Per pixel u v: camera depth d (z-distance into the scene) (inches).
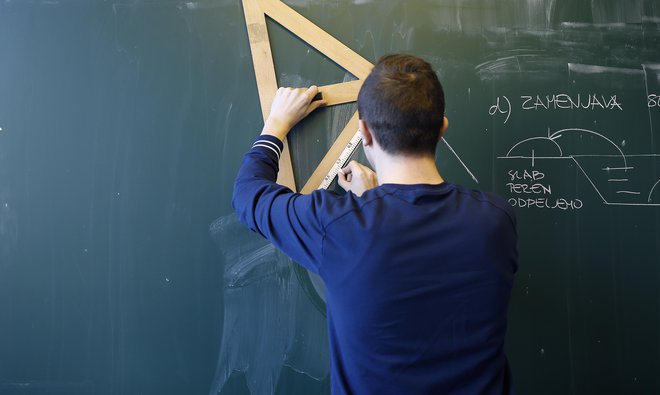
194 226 41.9
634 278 42.3
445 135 42.5
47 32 42.0
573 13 43.3
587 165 42.7
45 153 41.6
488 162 42.4
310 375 42.1
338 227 24.4
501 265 25.0
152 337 41.6
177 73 42.2
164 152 42.0
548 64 42.9
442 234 24.5
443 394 24.8
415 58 28.0
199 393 41.6
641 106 43.0
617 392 42.0
